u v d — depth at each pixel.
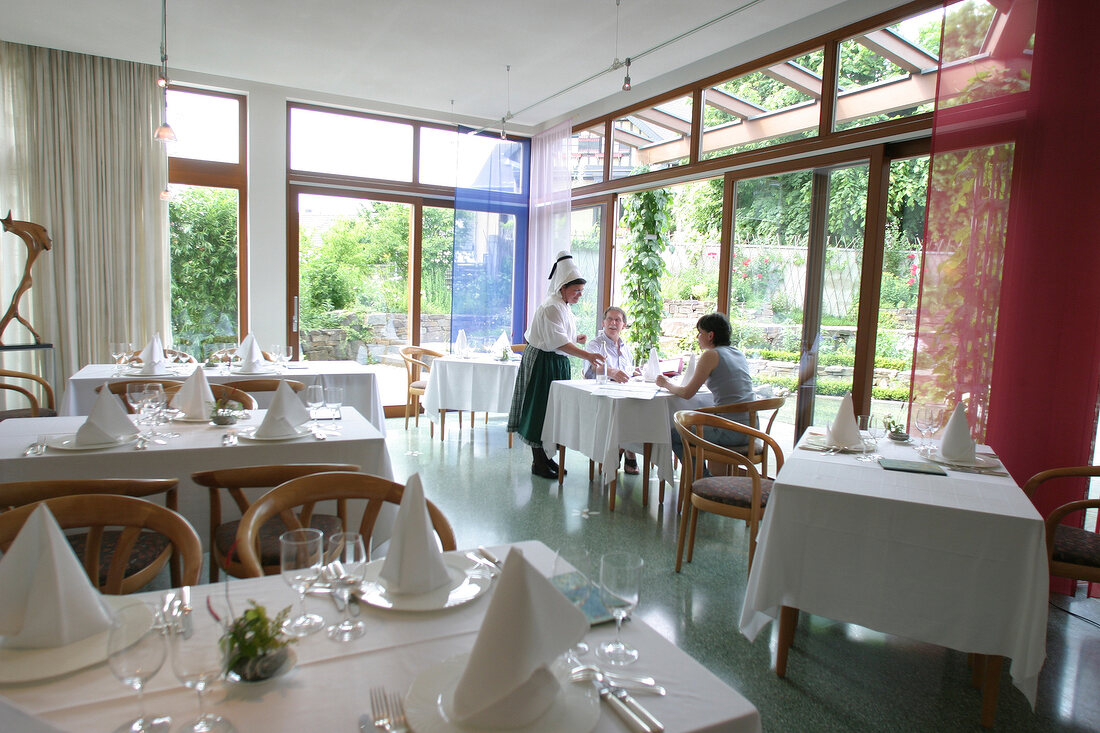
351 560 1.23
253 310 5.92
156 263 5.56
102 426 2.45
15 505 1.80
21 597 1.13
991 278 3.20
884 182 4.04
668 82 5.36
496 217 6.88
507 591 0.93
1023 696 2.23
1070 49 2.94
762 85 4.60
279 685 1.01
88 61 5.18
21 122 5.06
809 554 2.15
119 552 1.65
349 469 2.14
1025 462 3.13
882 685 2.25
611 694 1.00
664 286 8.16
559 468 4.56
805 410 4.49
